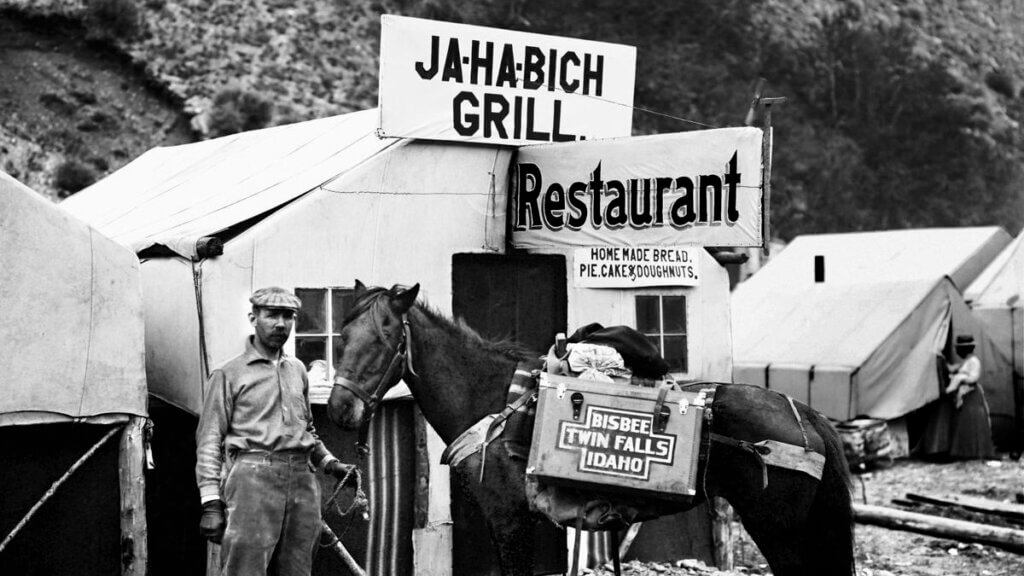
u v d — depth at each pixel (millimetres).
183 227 7102
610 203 7242
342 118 8984
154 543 6832
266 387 5699
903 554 9953
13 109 30922
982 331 17172
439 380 6055
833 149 42031
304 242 6922
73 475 6105
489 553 7715
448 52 7254
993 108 45656
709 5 43250
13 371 5777
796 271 19391
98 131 31375
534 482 5758
